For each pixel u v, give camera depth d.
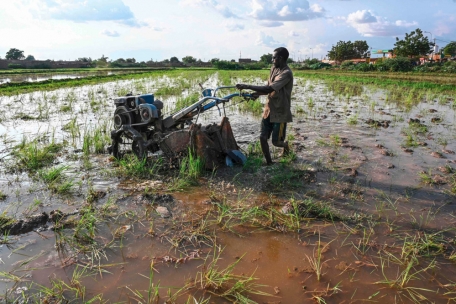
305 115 9.55
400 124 8.28
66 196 3.93
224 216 3.45
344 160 5.34
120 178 4.55
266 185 4.31
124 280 2.50
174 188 4.14
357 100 13.22
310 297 2.35
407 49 47.56
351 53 77.81
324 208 3.56
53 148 5.83
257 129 7.62
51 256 2.77
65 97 14.30
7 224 3.17
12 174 4.67
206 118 8.99
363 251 2.89
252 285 2.46
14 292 2.34
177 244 2.94
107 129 7.70
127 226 3.23
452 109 10.87
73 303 2.25
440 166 5.07
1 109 10.76
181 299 2.30
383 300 2.33
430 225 3.33
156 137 5.06
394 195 4.02
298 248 2.94
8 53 92.38
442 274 2.61
